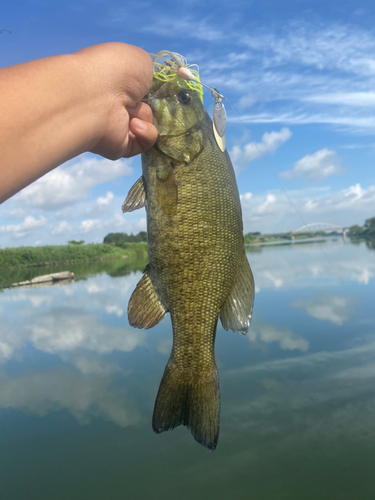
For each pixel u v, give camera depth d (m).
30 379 1.31
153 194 0.40
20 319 2.21
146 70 0.27
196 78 0.40
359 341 1.42
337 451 0.85
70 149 0.22
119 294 2.81
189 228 0.40
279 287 2.49
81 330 1.88
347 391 1.08
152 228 0.41
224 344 1.52
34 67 0.21
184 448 0.90
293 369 1.23
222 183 0.41
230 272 0.43
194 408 0.42
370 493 0.72
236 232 0.43
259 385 1.15
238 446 0.89
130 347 1.59
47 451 0.87
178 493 0.75
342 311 1.80
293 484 0.75
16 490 0.75
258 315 1.85
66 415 1.05
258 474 0.79
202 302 0.42
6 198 0.19
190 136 0.40
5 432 0.98
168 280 0.42
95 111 0.24
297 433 0.90
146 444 0.91
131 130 0.31
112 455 0.86
